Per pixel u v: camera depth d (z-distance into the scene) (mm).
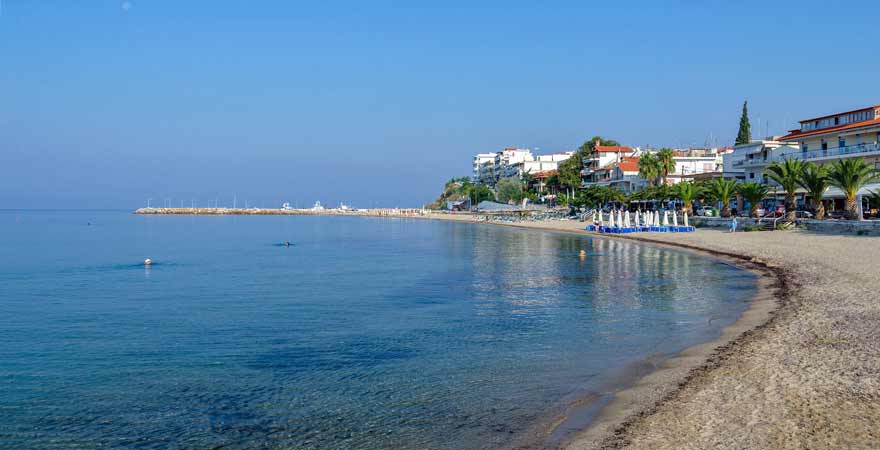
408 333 20594
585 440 10539
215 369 16594
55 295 31000
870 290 23703
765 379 12938
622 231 73188
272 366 16797
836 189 60594
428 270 40781
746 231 61281
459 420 12227
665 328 20078
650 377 14117
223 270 42906
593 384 13961
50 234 102500
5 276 39781
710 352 16047
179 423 12688
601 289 30000
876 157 59625
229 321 23312
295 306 26594
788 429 10164
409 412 12852
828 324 18078
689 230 68188
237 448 11422
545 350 17609
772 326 18594
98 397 14391
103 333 21406
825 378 12727
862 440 9633
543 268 40344
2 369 16797
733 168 85312
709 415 11078
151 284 35188
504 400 13250
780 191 72062
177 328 22109
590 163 142500
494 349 17969
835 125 69812
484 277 36062
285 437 11828
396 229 115188
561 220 115125
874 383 12281
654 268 38719
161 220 194750
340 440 11570
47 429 12492
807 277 29391
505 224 119250
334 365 16734
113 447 11602
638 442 10148
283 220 189000
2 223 170000
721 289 28703
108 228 130125
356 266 44375
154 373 16297
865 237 45656
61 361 17609
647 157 106000
